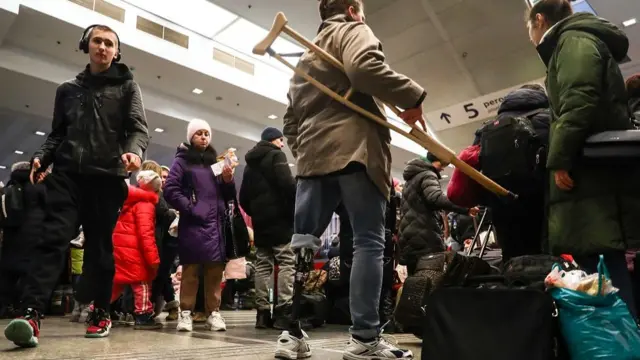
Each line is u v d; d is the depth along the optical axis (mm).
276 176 3092
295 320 1785
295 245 1755
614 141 1497
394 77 1576
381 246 1731
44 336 2416
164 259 3711
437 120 10914
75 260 4672
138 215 3123
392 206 3293
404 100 1599
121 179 2287
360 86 1610
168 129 11133
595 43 1602
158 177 3209
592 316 1307
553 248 1626
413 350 2260
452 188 2104
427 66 9453
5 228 4039
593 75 1538
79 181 2195
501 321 1364
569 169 1536
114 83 2350
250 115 11703
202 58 9555
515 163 1836
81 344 2082
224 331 2928
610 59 1623
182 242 2967
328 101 1739
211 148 3225
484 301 1409
